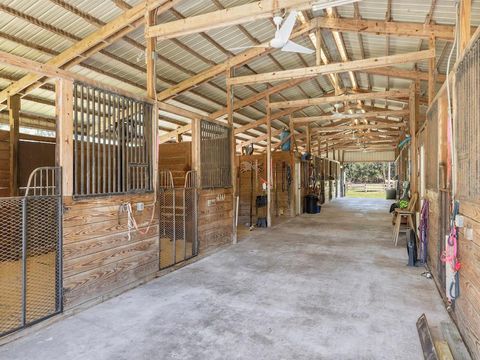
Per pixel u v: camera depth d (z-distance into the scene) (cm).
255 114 1053
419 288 367
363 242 620
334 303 325
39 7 434
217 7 518
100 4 453
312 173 1292
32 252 412
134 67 614
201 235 521
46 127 759
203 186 530
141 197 395
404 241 627
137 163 394
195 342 249
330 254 526
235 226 623
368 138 1736
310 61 787
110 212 350
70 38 498
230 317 293
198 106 873
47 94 640
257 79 627
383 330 267
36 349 242
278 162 1046
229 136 622
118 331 269
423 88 844
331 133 1611
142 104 405
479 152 212
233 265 465
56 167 300
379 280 395
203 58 646
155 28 451
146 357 229
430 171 441
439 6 476
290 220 934
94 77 623
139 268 388
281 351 236
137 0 460
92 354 234
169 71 666
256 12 394
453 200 275
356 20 573
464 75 245
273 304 322
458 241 267
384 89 970
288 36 395
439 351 219
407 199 842
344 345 244
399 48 668
